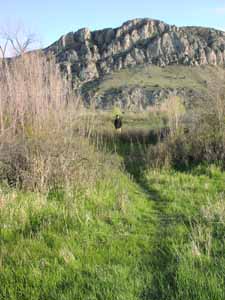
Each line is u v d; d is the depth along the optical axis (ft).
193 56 412.36
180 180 38.37
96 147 47.55
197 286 16.53
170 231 23.63
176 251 19.89
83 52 414.62
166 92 278.87
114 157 45.57
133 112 113.50
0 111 37.24
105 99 279.28
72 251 20.18
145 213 27.78
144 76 356.38
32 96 39.22
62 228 23.24
